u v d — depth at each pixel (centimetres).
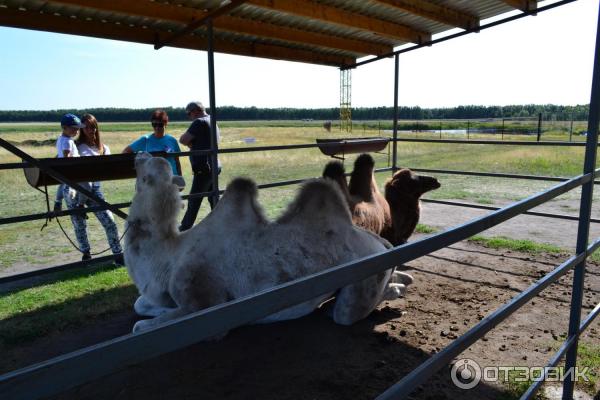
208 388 310
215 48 658
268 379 321
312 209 368
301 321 411
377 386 312
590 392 310
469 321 413
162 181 355
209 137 676
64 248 692
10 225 851
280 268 346
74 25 525
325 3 592
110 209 489
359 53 785
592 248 307
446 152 2233
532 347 368
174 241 362
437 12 637
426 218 844
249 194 360
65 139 555
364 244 386
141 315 429
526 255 611
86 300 468
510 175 671
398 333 389
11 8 479
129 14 498
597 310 335
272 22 638
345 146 695
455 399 299
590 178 288
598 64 285
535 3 621
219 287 346
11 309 444
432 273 546
